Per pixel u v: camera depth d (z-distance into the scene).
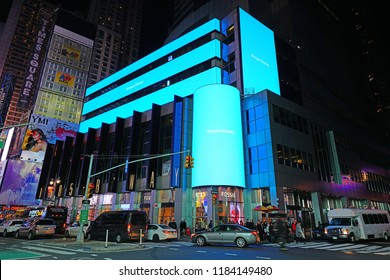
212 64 44.19
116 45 134.75
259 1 57.06
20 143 90.12
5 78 134.12
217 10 58.88
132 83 59.75
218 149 31.98
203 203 32.03
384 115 108.19
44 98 102.06
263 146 33.50
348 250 16.64
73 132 101.88
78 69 114.12
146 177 37.34
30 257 12.23
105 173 46.38
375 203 53.69
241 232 18.27
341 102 69.19
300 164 36.06
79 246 17.56
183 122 37.69
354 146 53.53
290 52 55.94
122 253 14.16
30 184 85.88
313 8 78.62
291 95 50.66
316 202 36.50
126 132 47.53
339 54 81.25
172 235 23.44
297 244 21.09
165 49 55.25
